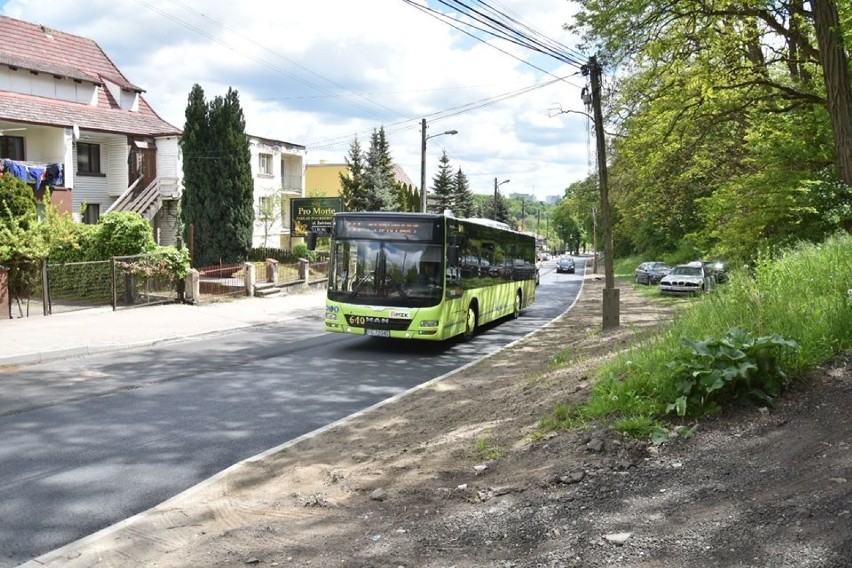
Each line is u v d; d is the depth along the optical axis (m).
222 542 4.49
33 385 10.40
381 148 60.41
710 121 19.45
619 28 15.27
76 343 13.98
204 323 18.27
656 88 18.81
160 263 21.73
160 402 9.29
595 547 3.71
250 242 33.34
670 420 5.42
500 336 17.42
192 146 32.38
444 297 14.27
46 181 28.14
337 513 4.95
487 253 18.30
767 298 7.60
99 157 33.19
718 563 3.34
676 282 30.38
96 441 7.30
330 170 72.00
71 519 5.12
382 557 3.98
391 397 9.70
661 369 6.07
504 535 4.07
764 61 18.56
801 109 18.30
